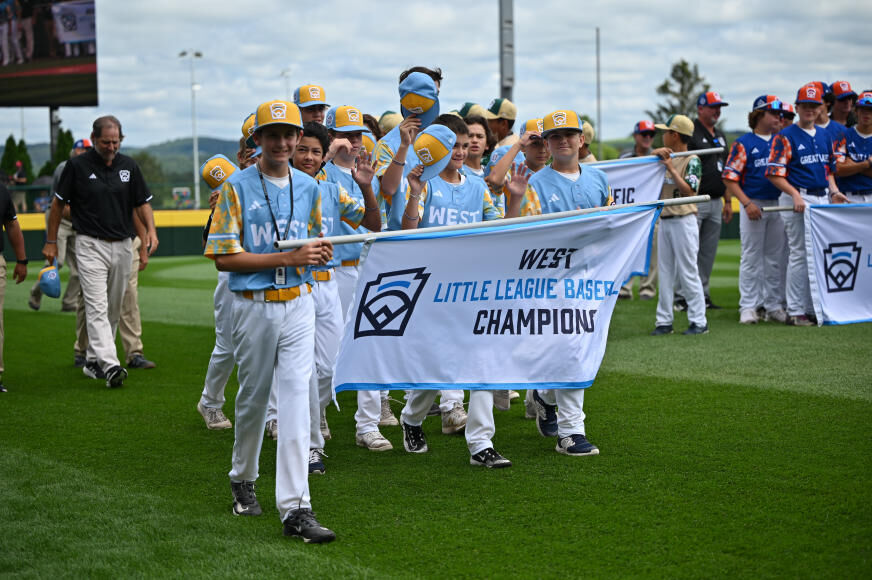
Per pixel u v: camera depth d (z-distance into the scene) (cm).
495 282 482
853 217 790
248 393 405
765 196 911
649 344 820
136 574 356
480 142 582
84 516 424
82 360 813
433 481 468
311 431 490
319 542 385
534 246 484
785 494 427
